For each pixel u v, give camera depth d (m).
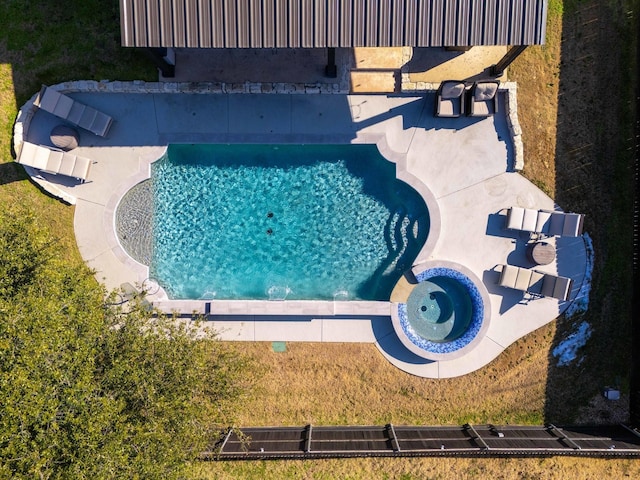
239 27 12.45
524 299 15.98
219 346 15.37
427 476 15.74
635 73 15.80
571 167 15.88
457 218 15.90
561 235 15.06
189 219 16.23
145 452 11.38
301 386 16.09
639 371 15.56
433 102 15.59
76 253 15.98
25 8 15.52
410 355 16.05
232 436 15.78
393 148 15.77
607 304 16.02
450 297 16.20
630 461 15.74
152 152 15.73
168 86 15.32
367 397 16.08
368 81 15.61
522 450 14.69
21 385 9.99
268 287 16.34
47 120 15.71
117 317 13.29
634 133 15.84
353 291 16.33
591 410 16.03
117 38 15.45
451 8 12.50
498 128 15.71
